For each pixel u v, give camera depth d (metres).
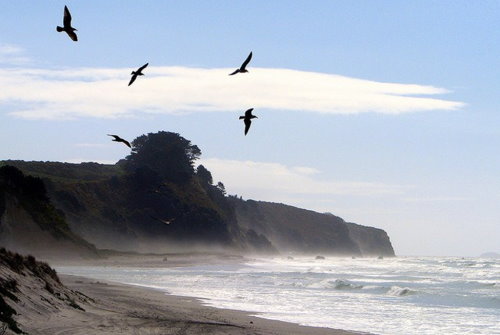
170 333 31.25
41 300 32.62
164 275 99.94
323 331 37.69
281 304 53.75
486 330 39.78
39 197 144.88
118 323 32.59
